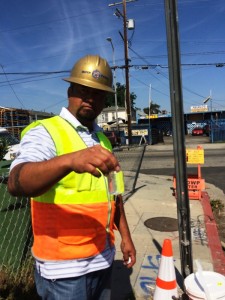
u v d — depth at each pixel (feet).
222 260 14.93
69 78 6.58
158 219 20.59
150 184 31.81
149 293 12.13
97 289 6.75
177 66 10.50
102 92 6.67
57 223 5.92
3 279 10.85
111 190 5.97
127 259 8.05
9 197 11.73
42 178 4.61
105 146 6.98
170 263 9.89
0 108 108.37
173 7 10.25
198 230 18.80
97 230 6.23
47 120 6.13
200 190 25.22
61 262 6.01
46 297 6.35
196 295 8.25
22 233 11.98
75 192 5.90
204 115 189.78
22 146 5.57
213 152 68.08
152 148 84.69
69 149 5.90
